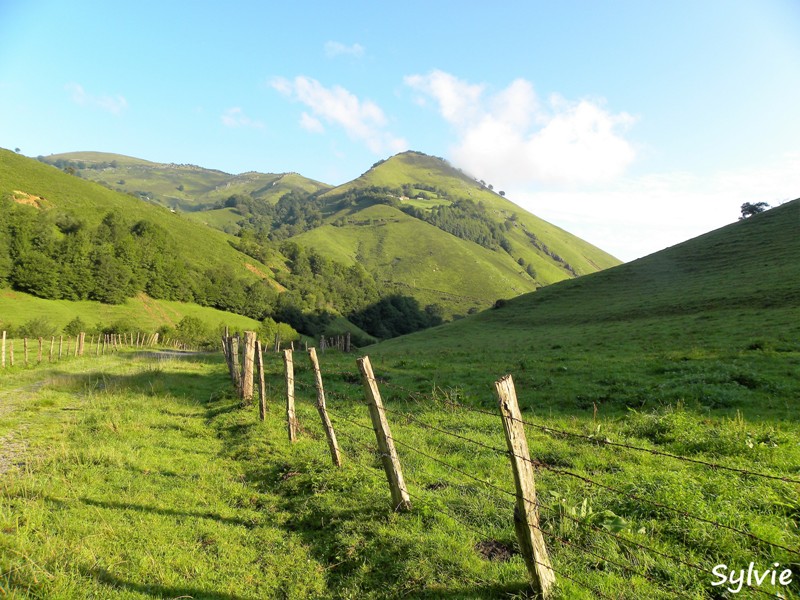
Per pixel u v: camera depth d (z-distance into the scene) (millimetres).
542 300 65438
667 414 12641
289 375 11367
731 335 28203
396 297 161750
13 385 20891
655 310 44594
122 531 6977
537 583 4934
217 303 113375
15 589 5152
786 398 14477
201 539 6957
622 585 5121
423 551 6074
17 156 156750
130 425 13227
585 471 9062
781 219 65938
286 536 7070
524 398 16812
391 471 7289
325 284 152500
